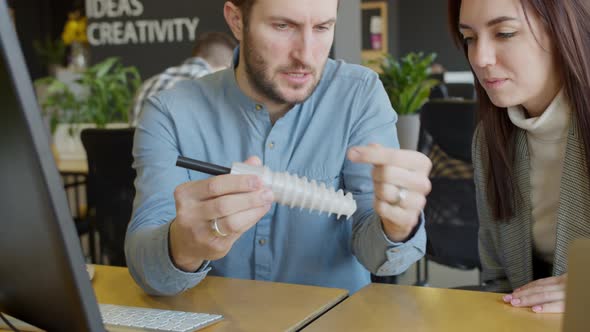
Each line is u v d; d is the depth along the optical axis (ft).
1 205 2.49
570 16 4.45
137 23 16.40
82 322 2.48
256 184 3.28
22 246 2.52
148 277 4.03
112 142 8.23
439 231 8.57
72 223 2.38
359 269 5.26
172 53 16.19
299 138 5.25
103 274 4.76
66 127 13.85
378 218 4.20
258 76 4.60
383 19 32.63
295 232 5.13
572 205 4.77
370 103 5.25
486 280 5.68
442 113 9.20
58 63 23.82
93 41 16.83
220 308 3.90
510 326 3.50
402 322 3.59
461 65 32.42
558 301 3.77
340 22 11.64
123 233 8.55
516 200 5.20
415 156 3.53
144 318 3.62
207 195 3.42
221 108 5.22
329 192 3.33
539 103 4.89
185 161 3.46
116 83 14.89
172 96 5.29
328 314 3.76
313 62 4.50
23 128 2.24
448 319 3.63
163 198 4.89
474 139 5.47
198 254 3.68
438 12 32.37
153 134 5.18
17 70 2.20
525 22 4.45
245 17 4.55
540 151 5.02
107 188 8.47
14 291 2.73
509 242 5.30
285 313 3.77
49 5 29.17
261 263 5.18
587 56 4.51
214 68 12.37
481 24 4.56
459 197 8.51
